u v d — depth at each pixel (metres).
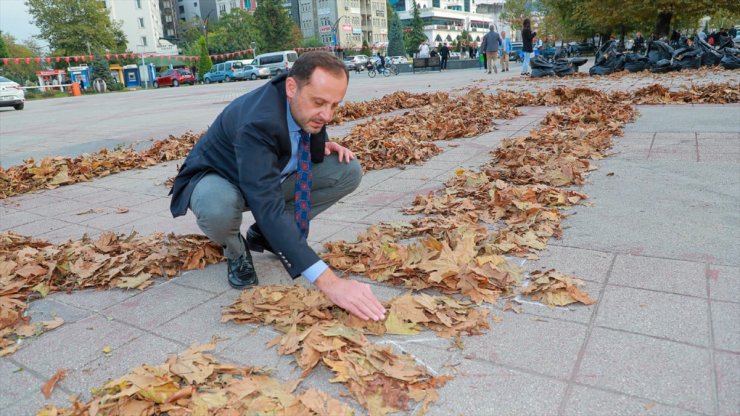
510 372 1.98
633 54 15.23
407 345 2.19
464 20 152.25
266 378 1.98
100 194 5.34
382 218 3.86
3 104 20.86
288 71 2.29
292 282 2.90
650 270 2.70
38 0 54.28
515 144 5.55
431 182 4.75
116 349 2.32
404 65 32.53
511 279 2.66
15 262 3.21
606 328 2.22
